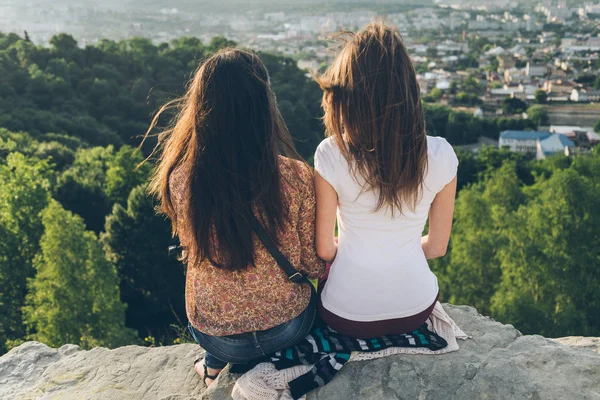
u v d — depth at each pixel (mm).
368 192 2674
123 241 22516
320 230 2803
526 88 146125
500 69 179375
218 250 2689
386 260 2773
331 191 2707
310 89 76875
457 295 20344
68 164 35938
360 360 2912
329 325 2973
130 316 22438
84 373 3535
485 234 20641
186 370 3465
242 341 2930
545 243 19625
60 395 3367
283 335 2930
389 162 2516
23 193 17641
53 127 49750
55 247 14398
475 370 2818
